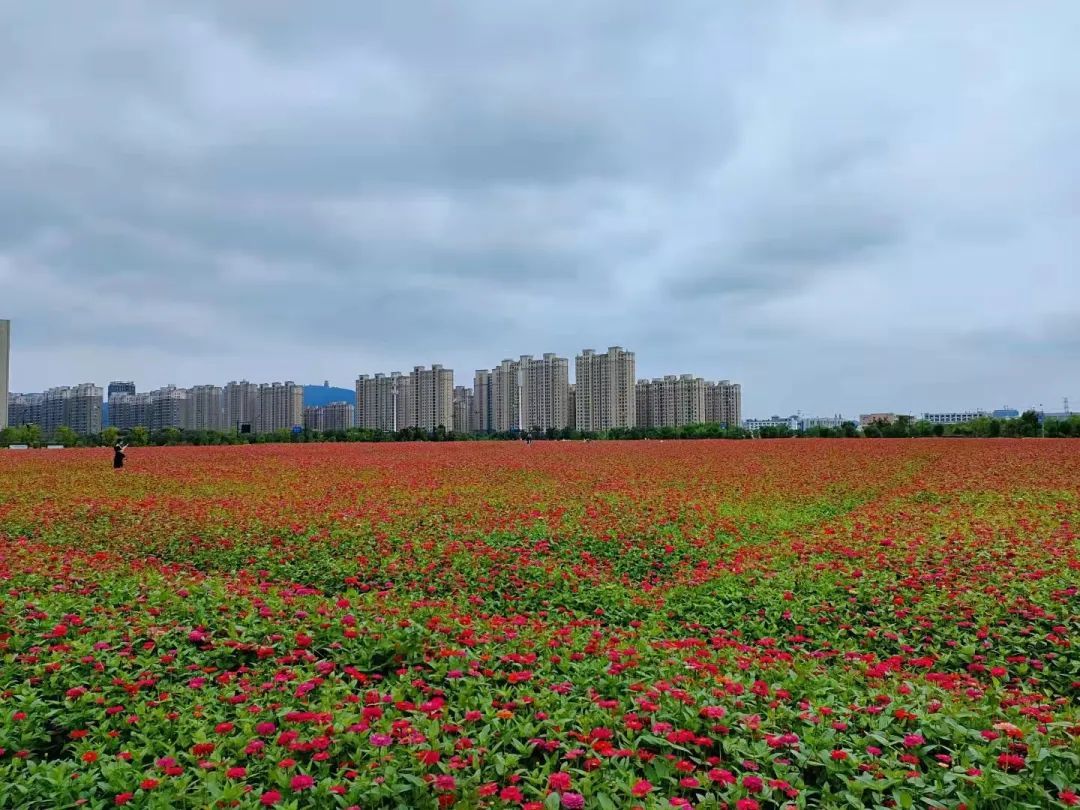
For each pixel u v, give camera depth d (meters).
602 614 8.66
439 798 3.45
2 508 16.83
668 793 3.67
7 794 3.61
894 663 5.89
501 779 3.77
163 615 6.78
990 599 7.91
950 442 46.59
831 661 6.81
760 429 66.19
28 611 6.80
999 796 3.46
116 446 29.94
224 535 13.48
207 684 5.25
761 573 9.81
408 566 10.78
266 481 24.30
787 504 17.98
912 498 18.59
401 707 4.51
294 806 3.35
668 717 4.34
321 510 16.16
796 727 4.28
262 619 6.57
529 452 42.88
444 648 5.69
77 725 4.54
